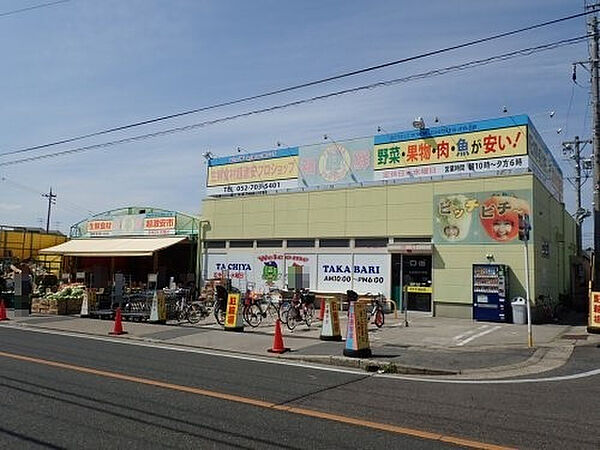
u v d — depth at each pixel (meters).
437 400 7.82
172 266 31.52
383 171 23.19
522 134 20.14
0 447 5.51
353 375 9.80
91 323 17.81
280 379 9.23
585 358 12.03
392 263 22.42
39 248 41.47
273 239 26.08
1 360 10.62
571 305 27.09
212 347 13.06
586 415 7.04
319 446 5.66
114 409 7.02
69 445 5.59
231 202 27.77
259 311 18.11
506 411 7.20
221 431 6.14
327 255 24.25
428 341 14.36
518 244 19.52
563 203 29.56
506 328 17.42
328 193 24.44
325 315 14.24
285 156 26.30
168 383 8.67
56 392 7.93
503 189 19.98
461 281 20.42
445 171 21.69
